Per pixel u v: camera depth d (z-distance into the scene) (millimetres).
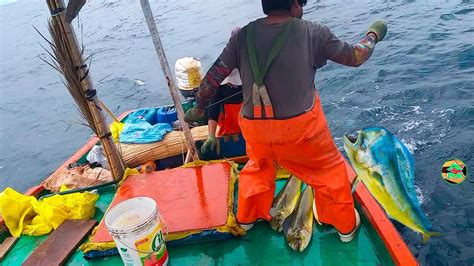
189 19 19266
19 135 10281
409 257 2684
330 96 7742
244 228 3172
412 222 2986
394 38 9828
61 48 3514
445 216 4590
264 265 2939
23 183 7863
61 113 11461
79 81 3637
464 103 6656
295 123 2486
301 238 3031
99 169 4371
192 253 3109
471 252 4102
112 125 4910
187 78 4938
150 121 5227
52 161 8594
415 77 7785
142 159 4297
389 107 6980
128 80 12078
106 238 3158
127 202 2930
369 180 3035
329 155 2738
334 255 2930
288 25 2465
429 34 9672
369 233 3105
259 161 2838
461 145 5730
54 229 3605
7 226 3668
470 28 9625
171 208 3326
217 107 3932
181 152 4320
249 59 2506
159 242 2811
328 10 13578
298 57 2441
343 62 2584
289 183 3453
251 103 2555
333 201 2828
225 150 4266
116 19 23344
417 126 6316
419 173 5320
